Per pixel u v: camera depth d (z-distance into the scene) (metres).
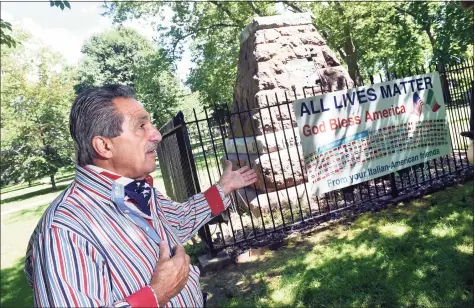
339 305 2.99
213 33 19.58
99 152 1.26
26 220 10.92
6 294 4.87
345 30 16.02
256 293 3.43
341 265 3.60
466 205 4.45
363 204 5.12
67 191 1.26
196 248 4.73
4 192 24.20
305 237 4.57
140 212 1.29
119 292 1.13
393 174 5.17
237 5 18.02
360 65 20.19
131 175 1.33
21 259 6.53
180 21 19.34
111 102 1.28
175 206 1.76
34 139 19.45
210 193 1.82
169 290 1.16
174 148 6.04
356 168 4.87
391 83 5.05
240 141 6.36
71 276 1.03
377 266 3.44
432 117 5.28
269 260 4.14
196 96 30.39
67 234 1.08
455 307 2.66
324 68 6.16
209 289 3.76
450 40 9.73
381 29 15.66
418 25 13.70
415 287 2.99
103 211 1.21
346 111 4.80
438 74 5.33
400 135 5.09
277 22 6.12
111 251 1.15
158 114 28.45
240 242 4.51
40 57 19.34
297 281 3.48
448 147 5.39
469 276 2.96
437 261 3.30
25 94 19.16
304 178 5.43
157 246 1.30
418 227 4.13
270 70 5.82
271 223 5.14
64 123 20.03
